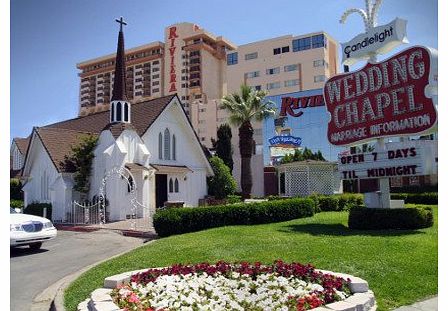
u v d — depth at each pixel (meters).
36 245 14.88
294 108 54.62
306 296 6.23
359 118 16.02
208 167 32.94
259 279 7.40
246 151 34.25
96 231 19.61
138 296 6.61
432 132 13.66
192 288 7.01
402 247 10.84
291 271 7.63
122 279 7.43
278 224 17.30
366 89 15.73
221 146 43.47
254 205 18.03
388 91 14.86
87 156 25.75
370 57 15.77
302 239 12.66
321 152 52.50
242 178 34.28
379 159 15.35
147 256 11.50
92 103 135.25
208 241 13.11
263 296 6.41
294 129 54.28
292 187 31.25
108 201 24.62
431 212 14.74
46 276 10.84
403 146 14.58
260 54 83.62
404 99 14.30
